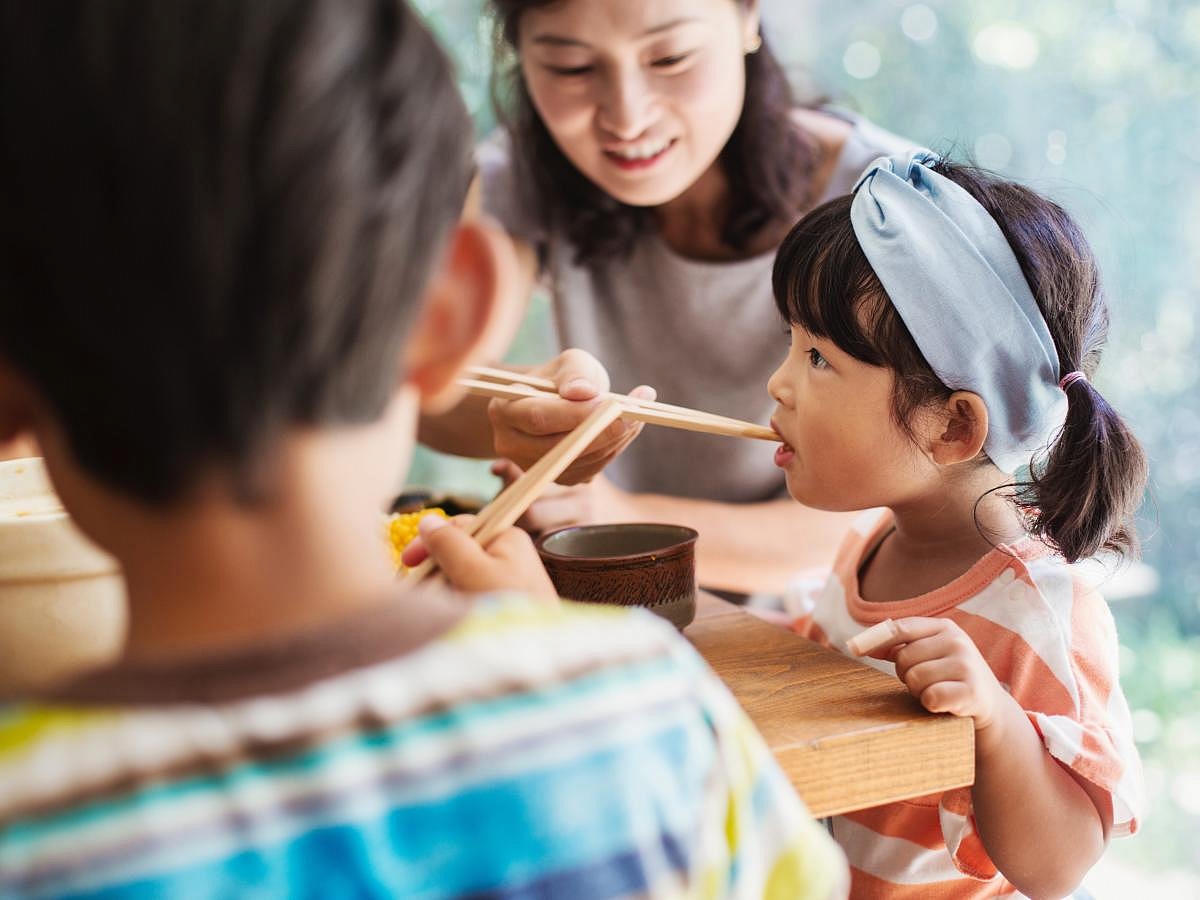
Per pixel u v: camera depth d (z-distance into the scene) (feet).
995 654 3.48
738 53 4.50
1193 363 8.85
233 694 1.54
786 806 1.95
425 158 1.59
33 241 1.43
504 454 4.02
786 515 5.28
